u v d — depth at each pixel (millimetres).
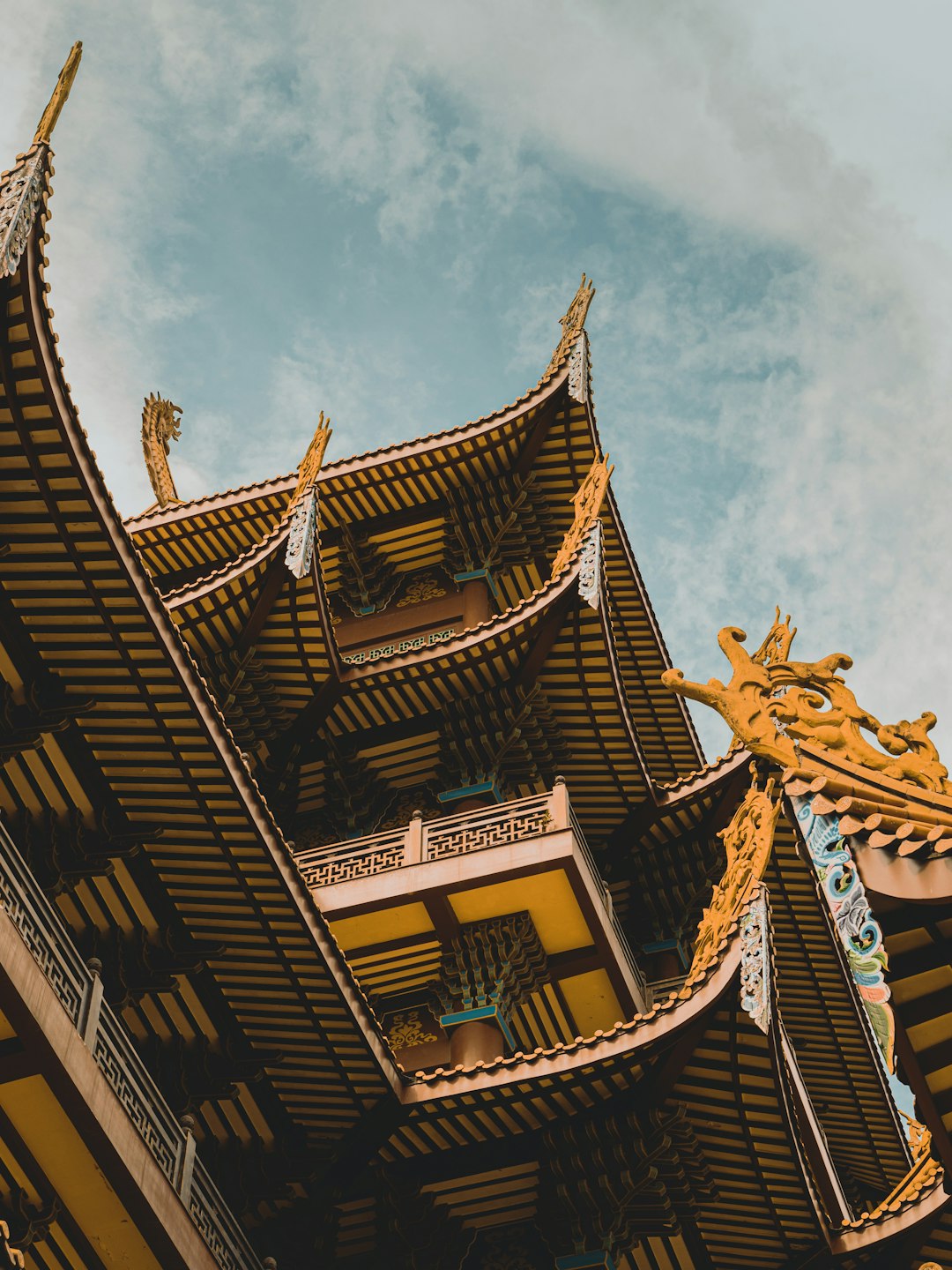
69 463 17672
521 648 27516
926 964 9039
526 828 24328
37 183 16531
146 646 18625
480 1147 19844
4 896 14664
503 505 32312
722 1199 19594
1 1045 14070
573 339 32938
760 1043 18344
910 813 8914
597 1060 18844
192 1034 19969
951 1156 9164
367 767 28531
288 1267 19641
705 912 19500
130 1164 14766
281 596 26812
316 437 28969
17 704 18781
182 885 19641
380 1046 19891
